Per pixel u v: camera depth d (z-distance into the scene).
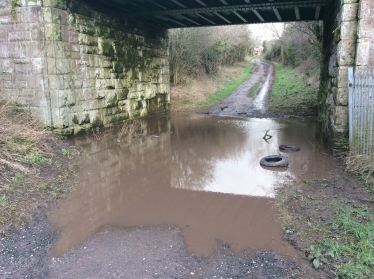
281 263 3.90
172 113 16.58
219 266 3.88
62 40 8.76
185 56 22.62
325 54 11.73
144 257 4.06
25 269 3.83
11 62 8.64
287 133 11.45
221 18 13.56
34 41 8.31
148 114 14.66
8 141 6.86
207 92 22.20
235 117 15.35
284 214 5.10
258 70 38.78
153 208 5.50
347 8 7.33
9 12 8.36
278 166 7.61
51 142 8.11
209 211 5.38
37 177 6.23
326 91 10.60
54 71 8.55
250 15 13.16
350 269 3.60
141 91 13.82
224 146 9.74
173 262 3.96
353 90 6.79
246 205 5.60
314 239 4.29
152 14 11.77
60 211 5.32
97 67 10.48
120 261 3.98
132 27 12.73
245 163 8.09
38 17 8.19
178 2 10.69
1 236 4.47
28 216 5.00
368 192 5.50
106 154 8.50
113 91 11.56
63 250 4.24
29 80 8.59
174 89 20.86
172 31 20.91
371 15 6.91
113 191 6.22
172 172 7.42
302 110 16.31
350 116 6.88
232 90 25.02
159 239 4.49
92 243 4.40
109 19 11.05
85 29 9.75
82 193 6.04
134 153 8.80
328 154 8.30
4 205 5.09
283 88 23.42
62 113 8.85
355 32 7.34
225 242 4.40
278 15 12.77
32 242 4.40
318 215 4.93
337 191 5.80
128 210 5.42
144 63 13.97
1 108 7.83
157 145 9.81
